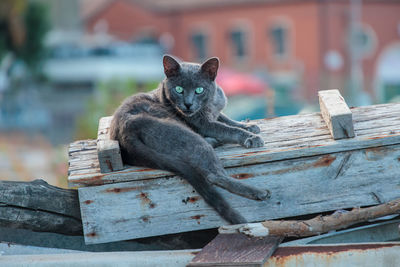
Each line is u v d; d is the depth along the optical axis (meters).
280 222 3.53
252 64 27.75
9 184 4.05
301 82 22.48
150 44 27.38
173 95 4.55
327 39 25.44
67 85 23.70
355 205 3.88
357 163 3.85
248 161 3.83
